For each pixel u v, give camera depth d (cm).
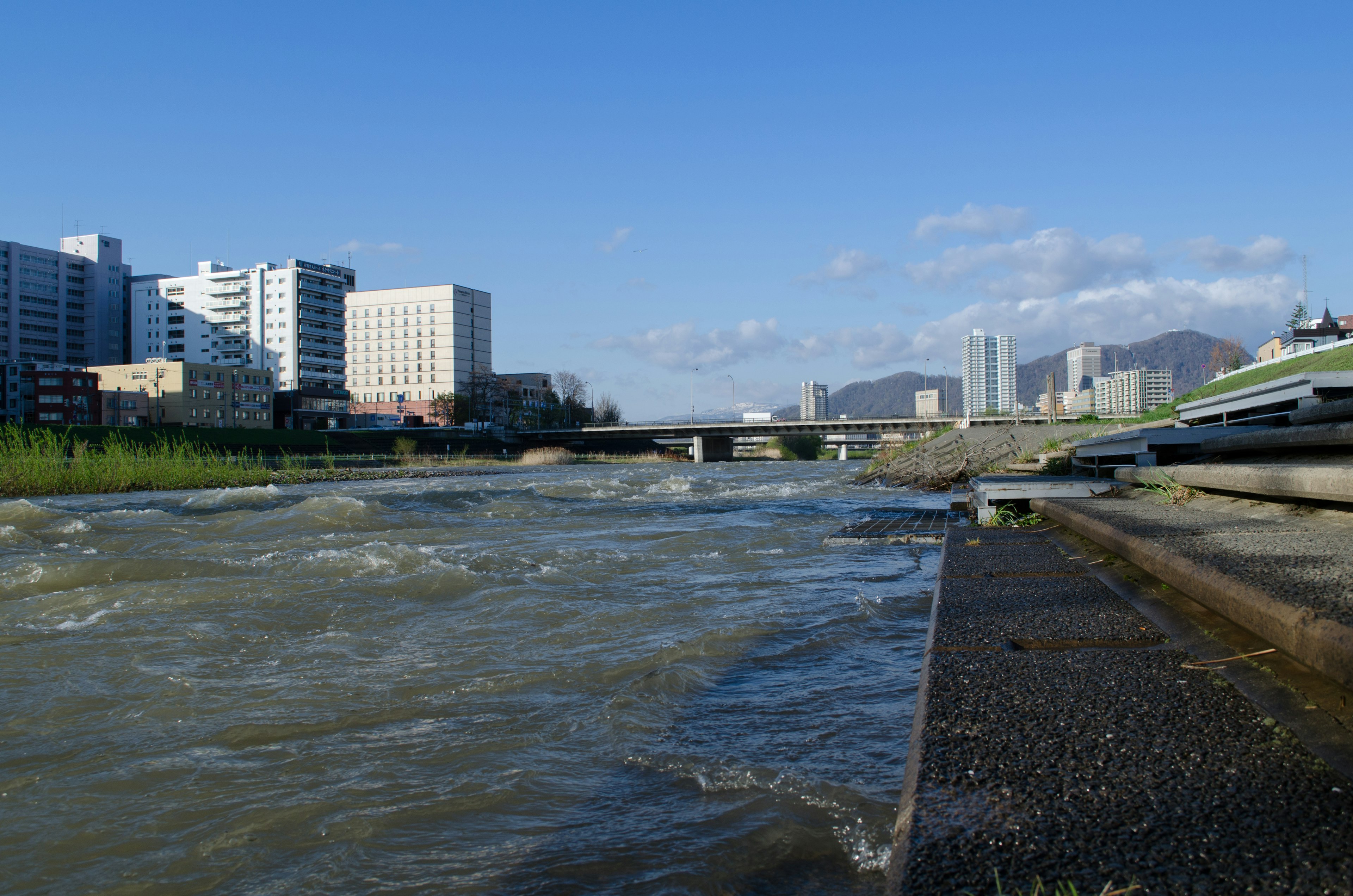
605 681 529
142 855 319
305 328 13875
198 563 966
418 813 346
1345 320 6341
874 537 1237
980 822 196
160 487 2997
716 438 10594
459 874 295
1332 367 2005
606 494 2552
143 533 1405
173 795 371
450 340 16700
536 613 733
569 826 330
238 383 11294
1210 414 1405
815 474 4444
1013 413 5572
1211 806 194
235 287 13825
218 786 379
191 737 442
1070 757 230
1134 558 484
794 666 550
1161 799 200
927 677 317
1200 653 324
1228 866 167
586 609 748
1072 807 199
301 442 8125
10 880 303
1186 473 781
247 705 491
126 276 15075
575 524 1608
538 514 1827
